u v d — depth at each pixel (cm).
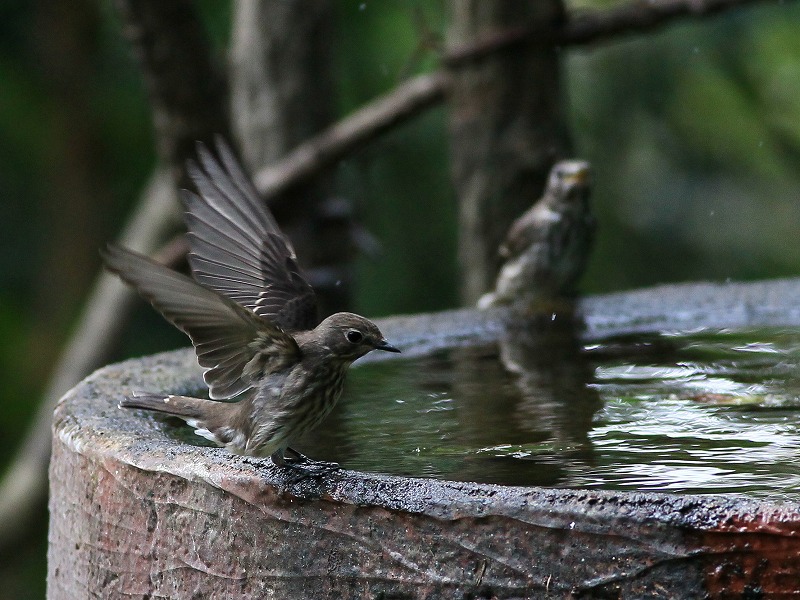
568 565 441
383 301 1758
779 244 1734
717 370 805
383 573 472
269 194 1241
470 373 821
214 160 610
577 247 1111
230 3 1672
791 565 418
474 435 649
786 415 682
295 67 1321
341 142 1241
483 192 1194
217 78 1111
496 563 451
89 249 1784
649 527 431
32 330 1822
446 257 1761
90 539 563
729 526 424
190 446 540
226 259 599
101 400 648
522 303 1024
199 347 536
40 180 1859
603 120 1661
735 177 1750
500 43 1163
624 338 930
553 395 748
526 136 1182
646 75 1622
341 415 706
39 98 1758
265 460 512
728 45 1608
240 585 504
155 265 494
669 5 1162
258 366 564
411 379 807
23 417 1780
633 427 661
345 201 1362
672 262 1741
